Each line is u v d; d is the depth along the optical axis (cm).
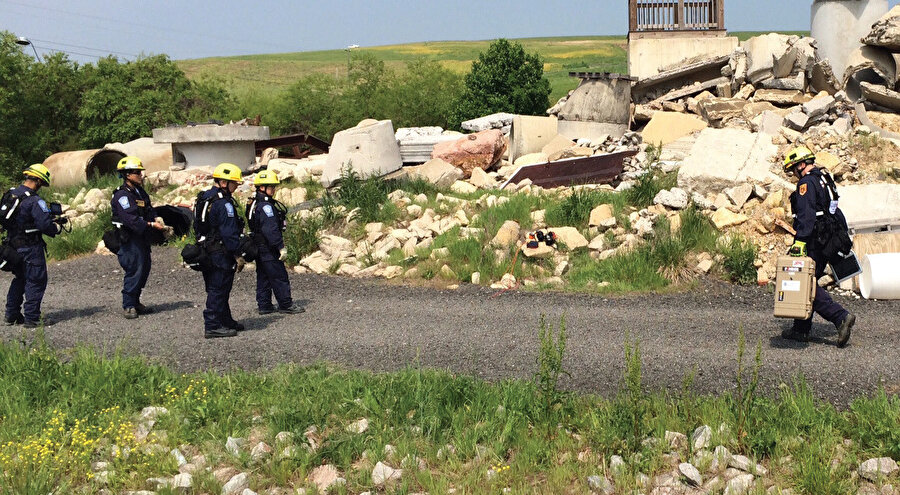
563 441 514
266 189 908
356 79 4388
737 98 1661
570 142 1612
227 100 4281
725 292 953
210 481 487
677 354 680
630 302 912
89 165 1800
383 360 693
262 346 753
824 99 1466
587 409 553
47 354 686
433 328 802
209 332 794
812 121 1458
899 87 1599
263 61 10394
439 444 519
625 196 1191
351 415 567
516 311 873
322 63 10056
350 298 976
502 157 1625
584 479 475
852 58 1645
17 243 855
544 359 569
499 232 1105
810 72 1648
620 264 1012
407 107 4172
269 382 632
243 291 1047
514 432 524
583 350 703
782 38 1678
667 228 1076
